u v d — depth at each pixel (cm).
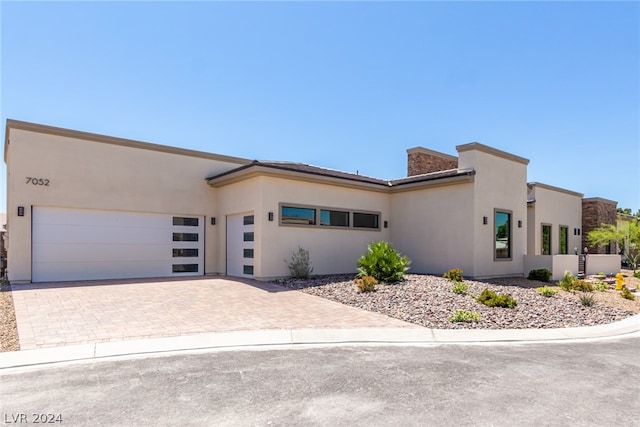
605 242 2445
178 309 926
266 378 514
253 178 1418
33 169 1284
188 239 1593
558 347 716
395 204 1778
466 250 1499
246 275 1459
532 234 2122
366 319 873
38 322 782
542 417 404
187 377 514
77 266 1361
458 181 1512
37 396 447
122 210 1442
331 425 381
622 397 464
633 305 1178
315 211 1522
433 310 957
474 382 509
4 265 1473
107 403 429
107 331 727
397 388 484
